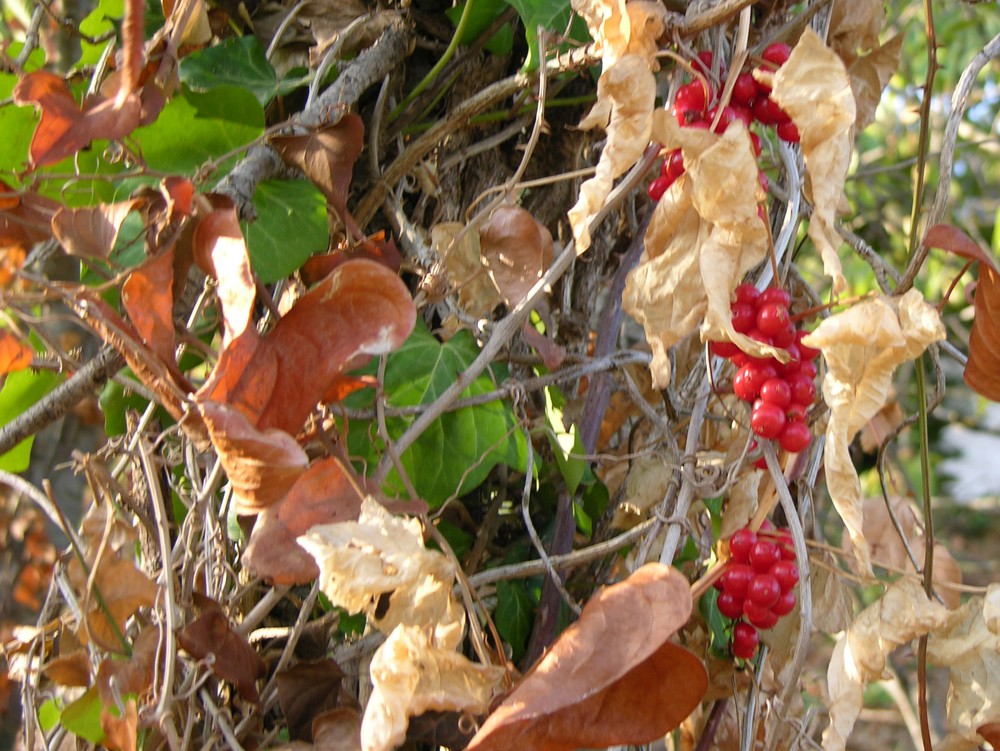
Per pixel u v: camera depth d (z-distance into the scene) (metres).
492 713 0.38
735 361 0.42
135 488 0.49
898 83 1.32
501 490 0.54
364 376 0.46
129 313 0.39
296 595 0.51
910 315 0.39
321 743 0.43
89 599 0.44
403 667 0.37
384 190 0.51
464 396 0.49
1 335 0.47
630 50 0.41
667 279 0.42
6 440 0.44
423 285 0.49
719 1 0.42
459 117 0.50
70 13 0.74
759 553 0.43
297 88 0.52
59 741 0.50
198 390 0.39
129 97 0.40
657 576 0.37
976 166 1.35
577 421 0.55
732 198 0.40
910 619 0.41
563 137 0.55
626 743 0.38
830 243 0.40
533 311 0.56
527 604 0.53
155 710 0.42
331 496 0.42
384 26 0.50
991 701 0.42
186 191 0.39
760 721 0.53
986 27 1.34
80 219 0.41
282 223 0.46
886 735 1.40
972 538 1.76
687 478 0.46
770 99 0.43
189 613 0.46
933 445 1.75
